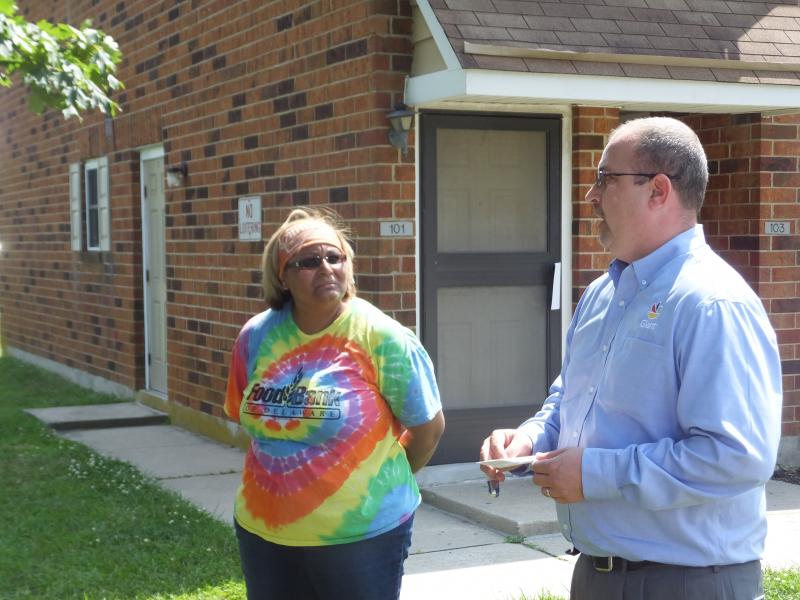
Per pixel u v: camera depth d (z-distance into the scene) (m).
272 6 7.39
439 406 3.26
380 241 6.22
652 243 2.47
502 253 6.59
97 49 6.25
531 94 5.55
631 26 5.97
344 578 3.06
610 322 2.54
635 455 2.34
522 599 4.53
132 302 10.37
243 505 3.17
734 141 7.10
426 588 4.81
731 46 6.08
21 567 5.00
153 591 4.68
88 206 11.59
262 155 7.63
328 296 3.04
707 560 2.38
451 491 6.27
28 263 13.88
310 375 3.08
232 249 8.18
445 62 5.57
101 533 5.59
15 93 14.16
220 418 8.56
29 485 6.73
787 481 6.81
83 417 9.41
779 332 7.04
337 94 6.59
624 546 2.44
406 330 3.21
